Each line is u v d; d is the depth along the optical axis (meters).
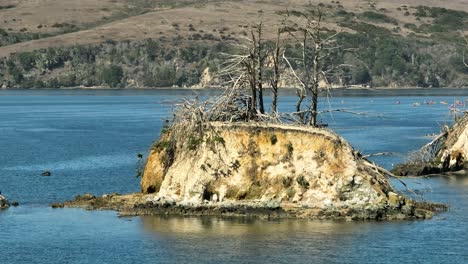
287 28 130.38
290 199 107.81
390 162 163.25
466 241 96.88
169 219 107.06
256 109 116.38
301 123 116.31
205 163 109.81
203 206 108.69
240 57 118.31
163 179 115.44
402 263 89.38
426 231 100.94
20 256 93.75
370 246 94.75
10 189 136.38
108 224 105.56
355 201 106.88
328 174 107.50
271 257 91.25
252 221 105.06
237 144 110.06
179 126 114.19
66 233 102.19
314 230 100.81
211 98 117.12
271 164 109.00
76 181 144.38
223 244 95.94
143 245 96.25
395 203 107.56
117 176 150.12
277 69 119.12
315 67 120.06
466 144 153.25
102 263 90.62
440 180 140.38
